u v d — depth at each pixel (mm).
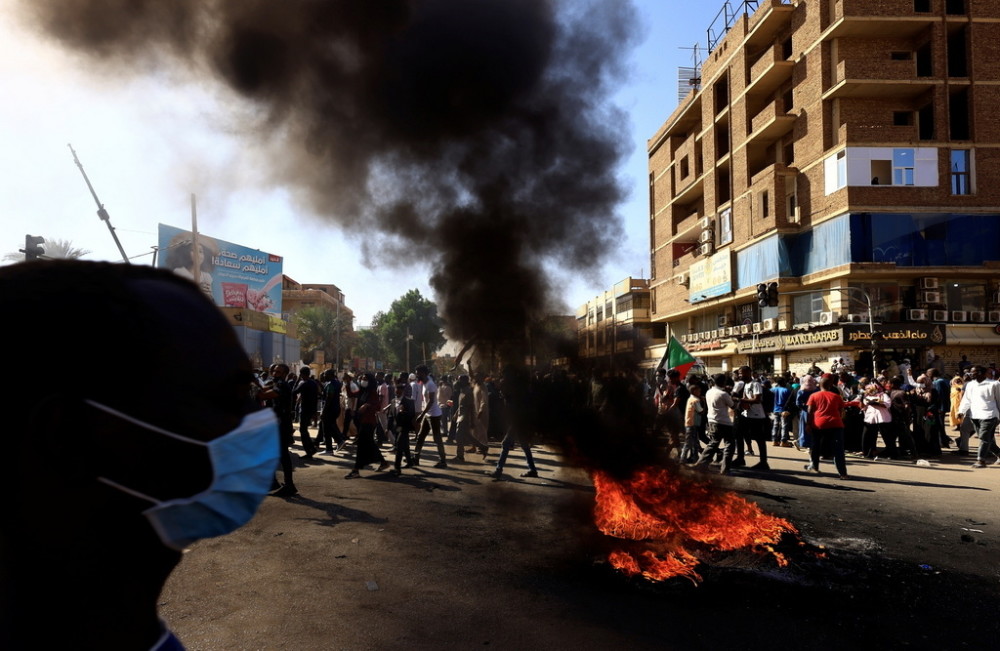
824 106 24438
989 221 22797
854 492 7844
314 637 3346
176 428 483
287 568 4512
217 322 558
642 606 3873
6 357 447
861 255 22797
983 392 10172
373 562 4680
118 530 483
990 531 5820
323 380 11594
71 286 471
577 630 3492
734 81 30578
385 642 3303
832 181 23844
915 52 24062
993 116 23047
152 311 492
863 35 24062
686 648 3289
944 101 23000
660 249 40750
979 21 23203
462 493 7449
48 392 449
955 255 22672
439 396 13789
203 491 496
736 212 30031
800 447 12828
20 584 473
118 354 460
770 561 4816
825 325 23891
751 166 29656
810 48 25219
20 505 466
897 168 22953
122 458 466
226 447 509
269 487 559
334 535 5441
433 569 4523
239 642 3277
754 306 29719
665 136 39406
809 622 3652
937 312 22719
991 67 23125
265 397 7223
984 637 3482
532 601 3928
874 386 11398
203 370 516
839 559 4902
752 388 10492
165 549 522
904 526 6000
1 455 462
